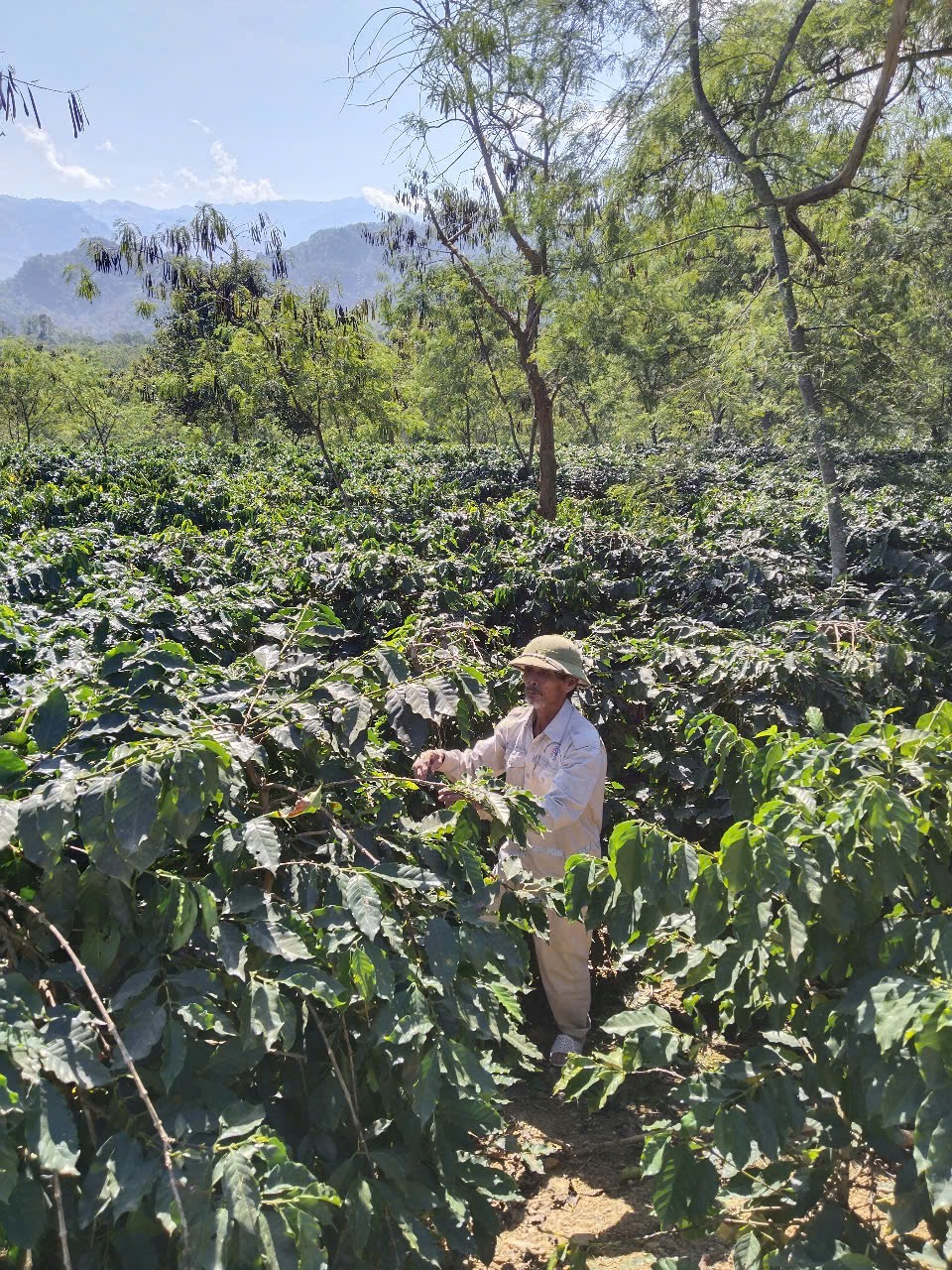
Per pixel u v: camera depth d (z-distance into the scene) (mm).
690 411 14102
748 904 2047
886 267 8812
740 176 9172
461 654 4309
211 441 33969
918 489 9953
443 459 25953
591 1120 3252
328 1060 2160
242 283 24141
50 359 38719
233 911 2023
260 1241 1607
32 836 1825
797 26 9070
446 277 19375
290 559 7719
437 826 2633
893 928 2049
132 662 2543
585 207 10805
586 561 7090
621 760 5004
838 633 5133
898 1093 1779
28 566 6477
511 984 2504
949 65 9242
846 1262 1821
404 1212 1942
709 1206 2059
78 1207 1620
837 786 2328
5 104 5195
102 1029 1880
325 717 2648
